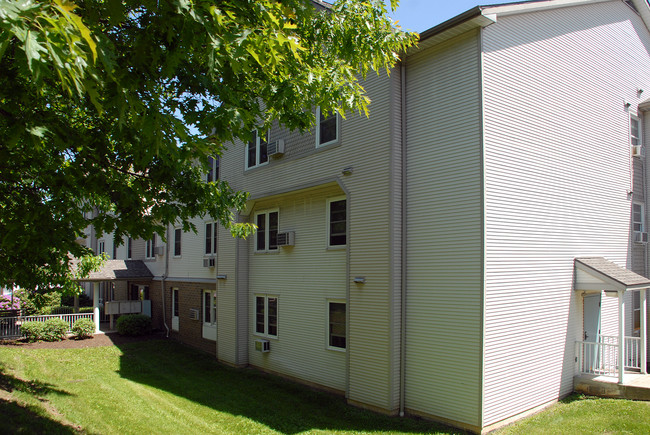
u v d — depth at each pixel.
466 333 8.84
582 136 11.62
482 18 8.78
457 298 9.05
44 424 7.85
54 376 12.99
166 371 14.66
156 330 22.56
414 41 8.52
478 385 8.54
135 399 10.89
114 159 6.02
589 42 12.18
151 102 4.20
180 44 4.39
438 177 9.61
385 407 9.77
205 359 16.53
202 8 4.16
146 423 8.95
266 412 10.24
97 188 5.41
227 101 5.18
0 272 7.14
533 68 10.32
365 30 7.03
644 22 14.63
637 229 13.64
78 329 20.02
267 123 6.62
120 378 13.37
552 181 10.54
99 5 4.07
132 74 4.32
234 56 4.12
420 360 9.58
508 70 9.66
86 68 2.98
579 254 11.17
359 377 10.49
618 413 8.88
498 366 8.84
